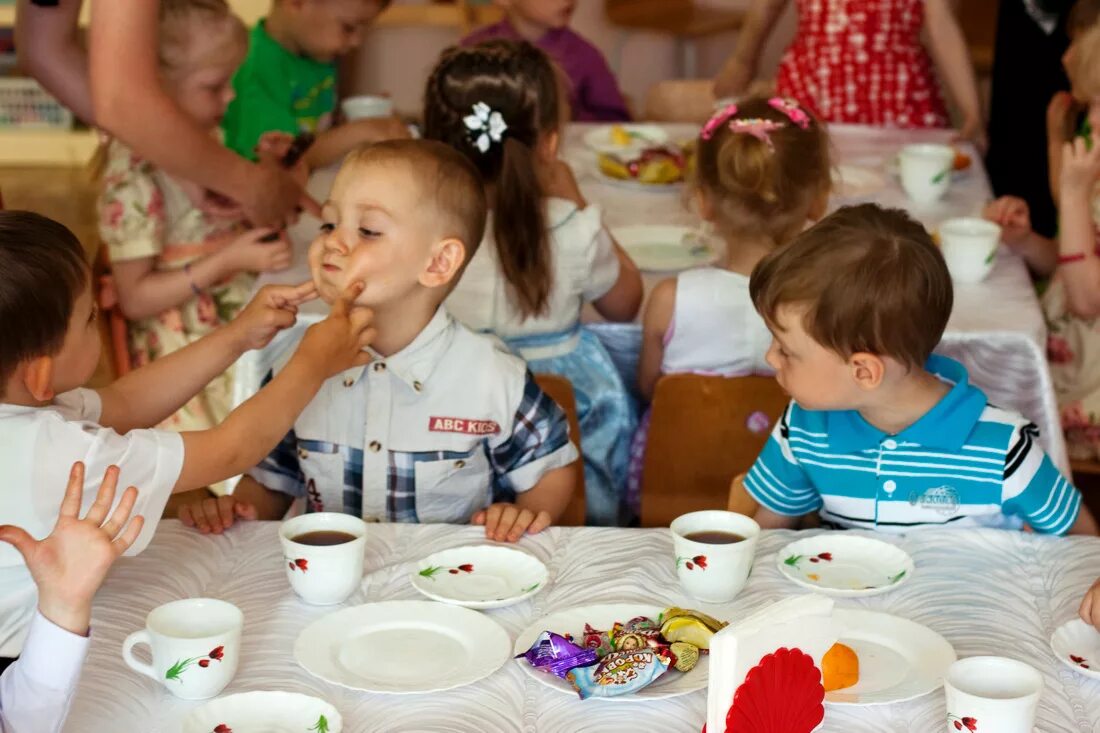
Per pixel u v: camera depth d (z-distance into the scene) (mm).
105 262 2596
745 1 4848
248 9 4645
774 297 1482
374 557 1433
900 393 1541
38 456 1230
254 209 2357
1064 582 1377
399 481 1729
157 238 2514
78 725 1120
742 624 981
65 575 1033
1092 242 2457
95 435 1266
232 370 2586
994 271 2316
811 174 2109
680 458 2055
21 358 1233
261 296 1618
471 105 2033
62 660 1041
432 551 1448
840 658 1164
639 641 1195
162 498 1303
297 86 3408
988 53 4594
